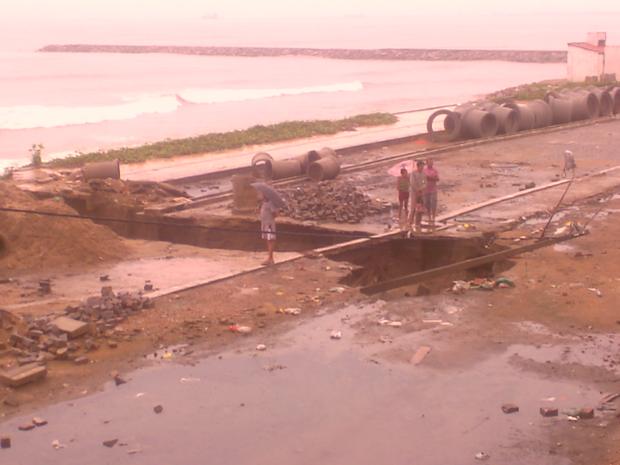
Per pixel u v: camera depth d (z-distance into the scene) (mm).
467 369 9820
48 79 102000
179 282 14094
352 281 15000
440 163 28594
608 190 22375
